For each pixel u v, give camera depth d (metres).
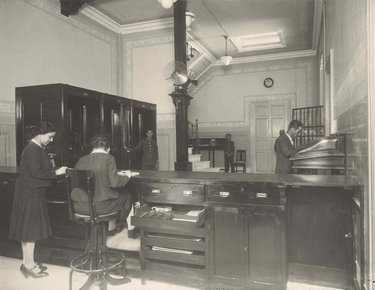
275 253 2.80
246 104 11.75
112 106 6.04
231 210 2.93
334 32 4.77
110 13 7.57
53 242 3.68
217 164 11.98
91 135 5.45
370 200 2.32
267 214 2.82
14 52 5.49
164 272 3.17
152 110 7.43
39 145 3.37
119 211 3.13
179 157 6.67
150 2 7.04
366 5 2.35
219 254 2.98
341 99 4.09
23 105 4.83
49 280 3.28
